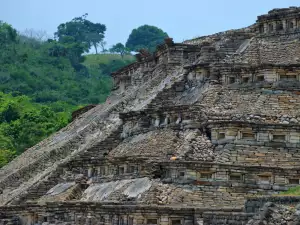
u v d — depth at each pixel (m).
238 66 178.88
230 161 159.88
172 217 148.88
